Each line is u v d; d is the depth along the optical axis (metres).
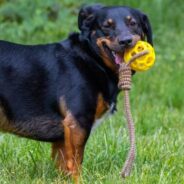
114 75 8.43
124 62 8.23
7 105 8.27
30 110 8.32
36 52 8.42
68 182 8.33
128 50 8.25
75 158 8.30
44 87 8.32
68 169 8.35
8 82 8.25
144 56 8.22
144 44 8.25
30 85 8.30
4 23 16.27
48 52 8.44
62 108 8.29
